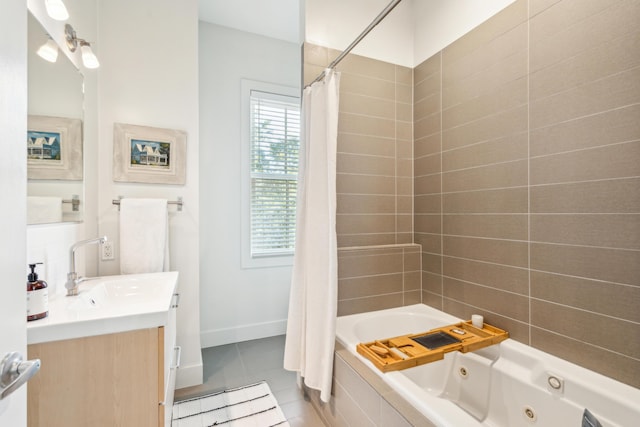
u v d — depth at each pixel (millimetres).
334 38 1978
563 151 1323
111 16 1779
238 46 2680
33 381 897
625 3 1118
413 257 2189
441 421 966
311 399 1815
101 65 1754
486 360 1519
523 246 1500
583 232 1255
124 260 1739
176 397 1865
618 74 1139
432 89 2072
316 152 1661
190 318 2004
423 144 2158
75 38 1422
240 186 2705
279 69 2838
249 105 2723
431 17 2080
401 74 2199
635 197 1099
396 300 2135
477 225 1757
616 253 1153
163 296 1253
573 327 1293
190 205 1995
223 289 2660
